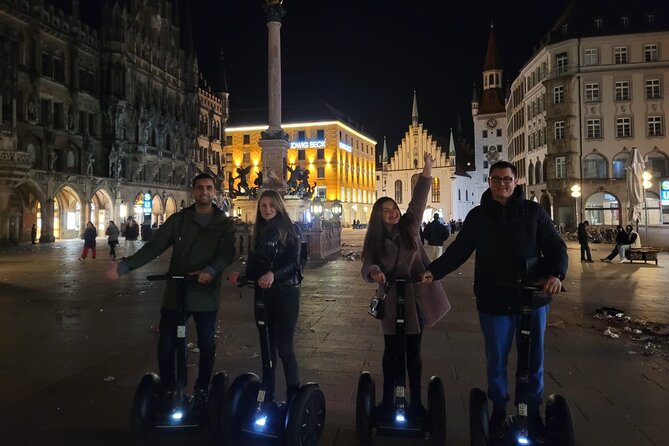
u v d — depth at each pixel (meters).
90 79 51.03
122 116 53.59
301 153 92.06
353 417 5.05
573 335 8.50
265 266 4.48
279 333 4.57
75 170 48.47
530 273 3.86
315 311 10.66
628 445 4.41
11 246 36.19
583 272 18.38
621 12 49.75
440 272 4.17
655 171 47.22
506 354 4.09
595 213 48.56
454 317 9.99
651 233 30.61
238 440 4.36
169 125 62.50
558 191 49.41
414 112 94.38
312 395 4.32
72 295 12.80
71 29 47.72
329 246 26.52
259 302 4.42
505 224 4.00
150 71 58.97
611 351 7.46
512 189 4.08
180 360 4.47
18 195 40.94
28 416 5.07
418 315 4.55
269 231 4.54
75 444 4.48
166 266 20.78
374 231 4.58
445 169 90.75
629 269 19.42
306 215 31.50
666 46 47.06
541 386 4.14
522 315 3.81
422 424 4.33
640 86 47.56
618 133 47.97
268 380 4.43
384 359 4.58
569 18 50.94
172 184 63.38
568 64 49.19
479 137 91.94
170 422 4.39
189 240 4.69
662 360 6.98
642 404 5.35
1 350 7.48
